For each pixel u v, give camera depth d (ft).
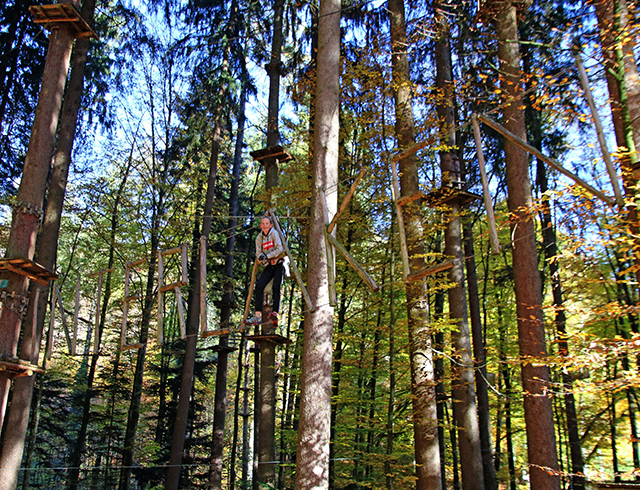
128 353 68.03
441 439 49.85
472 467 33.53
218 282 65.87
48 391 57.72
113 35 59.21
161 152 63.31
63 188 35.40
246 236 66.74
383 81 37.96
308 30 50.44
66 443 64.13
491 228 16.37
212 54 54.65
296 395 48.29
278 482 49.98
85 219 60.75
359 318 39.22
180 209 62.28
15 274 24.98
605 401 44.11
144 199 61.77
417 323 33.91
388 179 36.94
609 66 24.00
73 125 37.17
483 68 36.81
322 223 23.59
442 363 44.91
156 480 59.62
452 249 37.86
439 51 40.34
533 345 28.32
